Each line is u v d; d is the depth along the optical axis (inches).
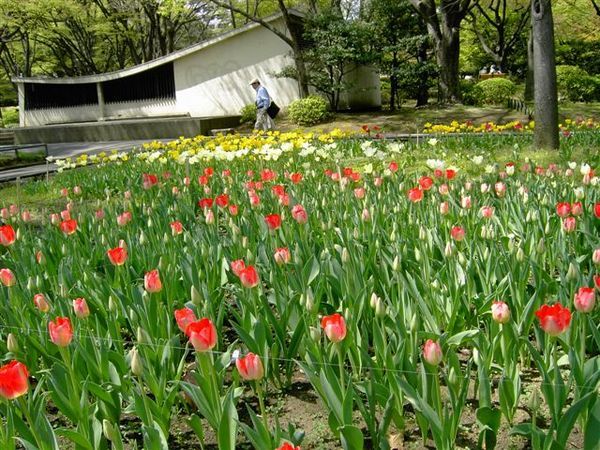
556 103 422.6
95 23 1226.0
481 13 1411.2
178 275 169.9
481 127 515.2
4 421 126.1
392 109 970.7
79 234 226.8
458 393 105.3
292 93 984.9
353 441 96.4
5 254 218.2
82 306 122.2
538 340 122.6
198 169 380.2
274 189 234.2
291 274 150.1
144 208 244.8
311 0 1003.9
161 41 1270.9
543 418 120.7
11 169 681.6
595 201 213.8
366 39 883.4
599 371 99.2
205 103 1047.6
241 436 122.7
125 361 125.7
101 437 107.8
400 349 111.7
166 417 116.0
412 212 212.7
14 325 143.8
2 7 1027.3
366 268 163.9
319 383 110.7
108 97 1147.3
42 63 1573.6
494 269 153.7
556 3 1188.5
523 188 220.1
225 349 155.6
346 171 256.7
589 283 136.0
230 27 1531.7
